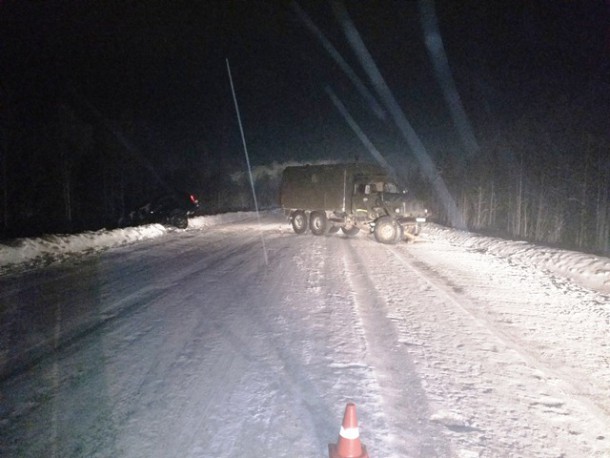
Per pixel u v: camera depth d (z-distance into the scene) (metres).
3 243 13.10
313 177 22.61
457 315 8.48
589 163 25.28
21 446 3.96
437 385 5.34
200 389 5.07
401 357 6.20
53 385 5.13
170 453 3.88
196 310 8.27
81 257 14.20
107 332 6.94
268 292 9.90
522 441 4.22
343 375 5.52
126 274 11.53
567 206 27.30
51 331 6.93
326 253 16.47
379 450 3.98
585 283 12.17
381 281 11.54
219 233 23.97
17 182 23.23
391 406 4.78
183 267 12.77
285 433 4.22
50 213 24.52
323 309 8.61
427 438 4.21
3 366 5.63
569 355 6.53
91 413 4.52
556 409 4.86
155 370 5.56
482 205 36.25
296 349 6.39
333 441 4.11
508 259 16.23
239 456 3.86
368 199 20.70
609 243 23.61
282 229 26.78
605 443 4.24
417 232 20.70
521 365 6.07
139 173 32.44
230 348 6.37
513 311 8.93
